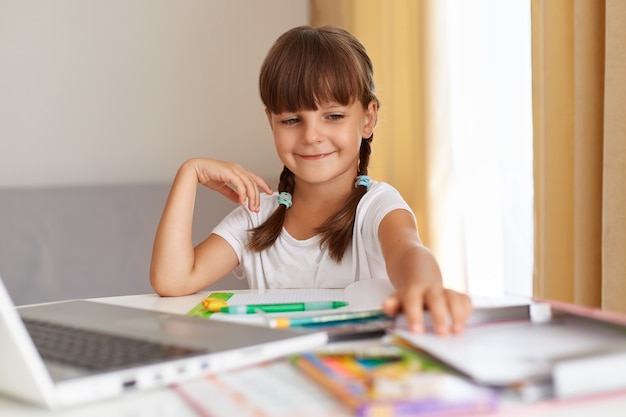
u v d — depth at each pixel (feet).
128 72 7.95
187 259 3.95
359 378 1.77
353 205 4.23
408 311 2.21
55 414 1.82
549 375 1.70
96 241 7.14
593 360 1.71
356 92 4.19
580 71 5.42
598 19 5.39
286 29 8.59
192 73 8.20
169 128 8.13
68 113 7.74
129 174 7.98
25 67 7.59
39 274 6.92
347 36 4.47
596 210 5.45
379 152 7.79
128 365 1.91
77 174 7.79
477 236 6.91
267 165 8.52
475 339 2.05
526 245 6.61
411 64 7.46
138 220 7.31
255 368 2.05
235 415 1.63
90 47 7.80
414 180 7.47
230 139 8.37
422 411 1.56
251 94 8.43
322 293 3.50
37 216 6.99
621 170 5.10
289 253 4.32
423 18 7.16
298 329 2.37
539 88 5.83
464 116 6.98
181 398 1.88
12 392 1.92
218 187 4.42
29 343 1.76
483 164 6.84
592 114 5.41
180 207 4.04
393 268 3.22
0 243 6.85
